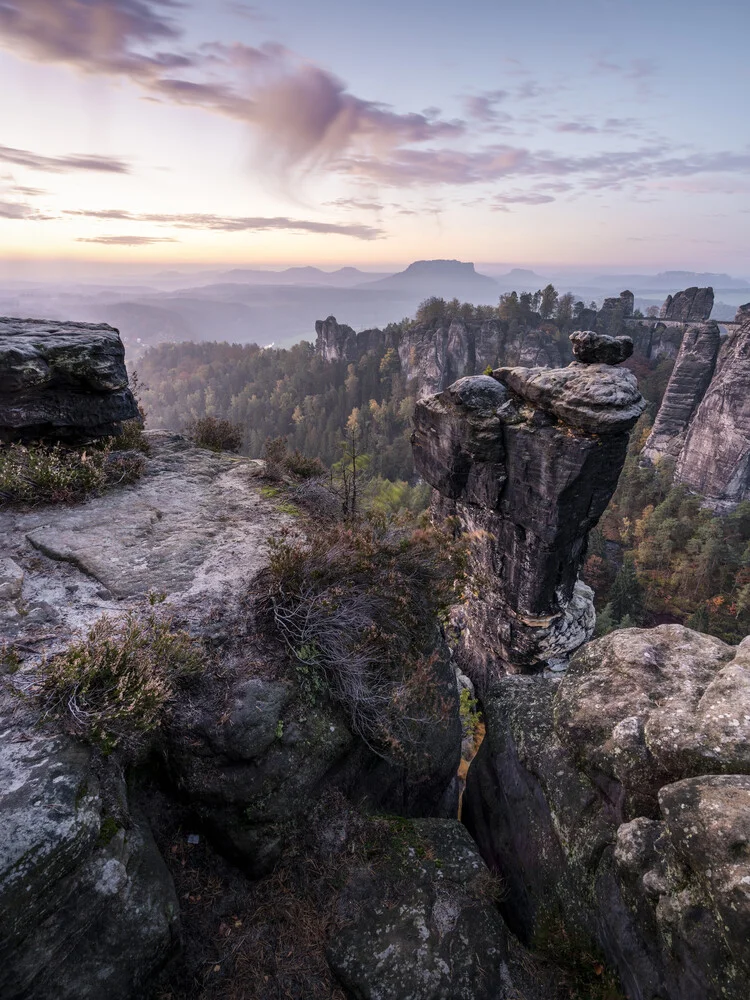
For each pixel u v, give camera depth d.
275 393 162.50
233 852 4.07
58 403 7.82
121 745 3.85
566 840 4.50
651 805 4.03
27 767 3.16
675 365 92.81
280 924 3.93
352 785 4.95
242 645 4.82
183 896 3.89
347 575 5.54
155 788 4.23
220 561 6.02
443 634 7.14
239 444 11.41
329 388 156.25
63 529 6.38
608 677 5.27
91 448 8.31
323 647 4.86
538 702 6.20
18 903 2.60
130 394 9.02
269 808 4.12
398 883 4.30
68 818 2.93
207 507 7.51
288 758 4.30
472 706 8.82
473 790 6.43
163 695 3.81
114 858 3.20
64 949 2.88
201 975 3.57
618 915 3.80
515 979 3.93
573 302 144.88
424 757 5.76
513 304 140.38
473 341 134.62
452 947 3.95
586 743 4.77
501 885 5.11
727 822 3.13
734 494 76.06
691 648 5.36
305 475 9.30
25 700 3.63
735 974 2.78
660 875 3.42
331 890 4.16
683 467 84.00
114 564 5.75
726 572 65.00
